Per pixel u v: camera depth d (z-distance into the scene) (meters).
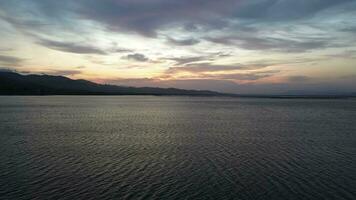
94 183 23.61
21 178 24.56
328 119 82.62
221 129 57.62
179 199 20.55
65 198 20.48
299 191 22.05
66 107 131.12
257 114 101.31
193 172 26.80
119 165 29.06
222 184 23.56
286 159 31.84
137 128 58.56
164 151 35.81
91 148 37.31
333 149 37.47
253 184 23.55
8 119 74.50
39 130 54.09
